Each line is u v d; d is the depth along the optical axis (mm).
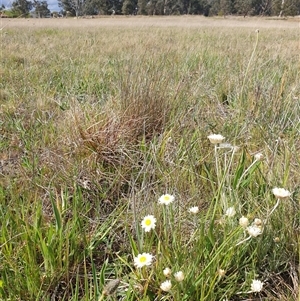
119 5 52375
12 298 1156
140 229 1446
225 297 1215
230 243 1261
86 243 1457
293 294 1198
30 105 2941
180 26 17047
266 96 2732
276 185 1579
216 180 1839
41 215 1506
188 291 1146
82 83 3955
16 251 1382
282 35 10461
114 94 3068
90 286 1223
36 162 2008
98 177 2010
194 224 1403
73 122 2375
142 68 2850
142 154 2182
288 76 3439
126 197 1860
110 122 2365
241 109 2600
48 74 4301
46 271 1302
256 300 1249
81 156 2160
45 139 2357
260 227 1186
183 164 2062
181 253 1268
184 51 5547
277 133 2232
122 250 1496
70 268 1388
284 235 1392
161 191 1749
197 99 2859
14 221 1489
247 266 1324
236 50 5637
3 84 3953
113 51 6250
